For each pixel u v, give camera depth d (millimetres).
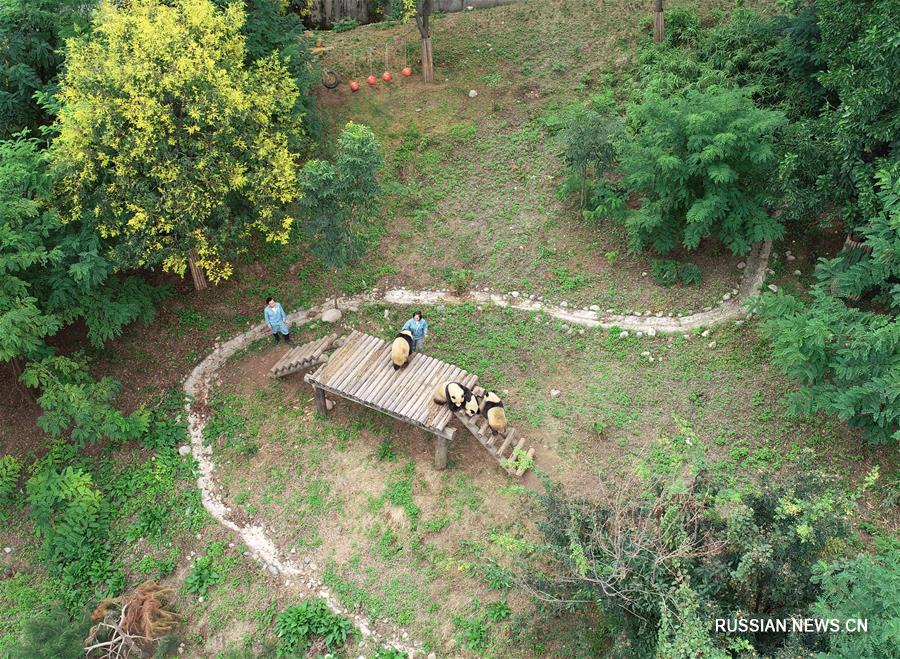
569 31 21609
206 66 12766
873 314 12109
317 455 13586
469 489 12805
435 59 21359
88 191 13133
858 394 11414
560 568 10953
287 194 13836
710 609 8477
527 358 14859
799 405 12844
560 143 16891
